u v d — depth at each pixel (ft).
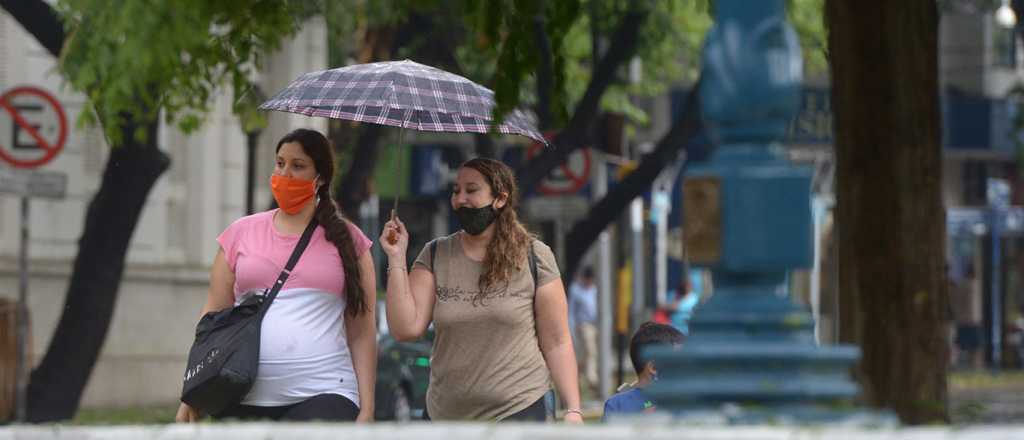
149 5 90.38
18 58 180.55
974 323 330.75
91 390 183.62
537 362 60.44
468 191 60.23
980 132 324.80
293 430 34.09
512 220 60.64
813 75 289.12
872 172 71.61
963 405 76.95
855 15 71.72
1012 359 326.03
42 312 179.22
